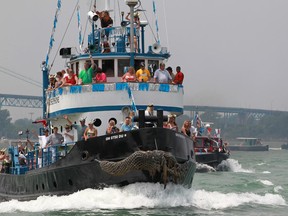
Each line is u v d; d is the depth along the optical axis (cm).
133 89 4950
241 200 5206
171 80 5191
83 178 4603
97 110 4950
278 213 4659
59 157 4881
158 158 4344
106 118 4947
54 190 4847
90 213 4291
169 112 5044
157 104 5000
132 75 4988
